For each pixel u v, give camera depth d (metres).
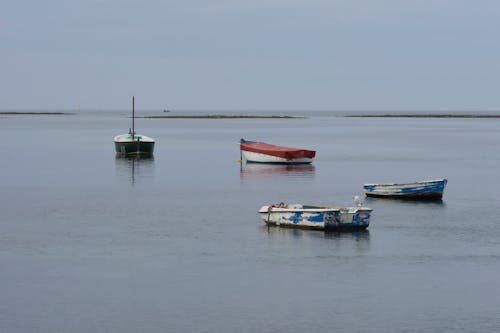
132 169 102.06
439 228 56.88
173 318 36.78
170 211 65.00
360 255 48.12
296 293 40.38
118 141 123.00
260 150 110.69
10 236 53.88
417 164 112.31
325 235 53.94
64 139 179.75
